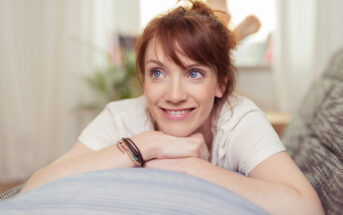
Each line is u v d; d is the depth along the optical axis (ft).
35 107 8.40
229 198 1.48
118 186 1.44
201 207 1.38
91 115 8.41
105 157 2.18
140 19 8.13
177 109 2.26
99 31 8.15
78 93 8.25
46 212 1.30
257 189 1.87
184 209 1.36
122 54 7.79
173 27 2.12
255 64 8.20
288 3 7.73
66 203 1.34
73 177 1.50
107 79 7.61
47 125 8.40
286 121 6.48
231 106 2.64
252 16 4.64
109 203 1.34
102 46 8.16
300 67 8.00
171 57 2.10
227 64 2.46
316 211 1.86
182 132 2.32
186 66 2.14
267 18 8.17
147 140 2.24
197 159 2.08
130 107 2.93
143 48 2.27
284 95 7.89
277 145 2.28
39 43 8.22
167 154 2.20
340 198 1.96
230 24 3.28
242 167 2.42
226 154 2.60
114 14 8.08
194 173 1.97
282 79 7.88
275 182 2.02
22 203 1.37
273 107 8.30
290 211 1.81
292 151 4.00
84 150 2.73
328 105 3.33
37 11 8.14
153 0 8.28
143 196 1.39
